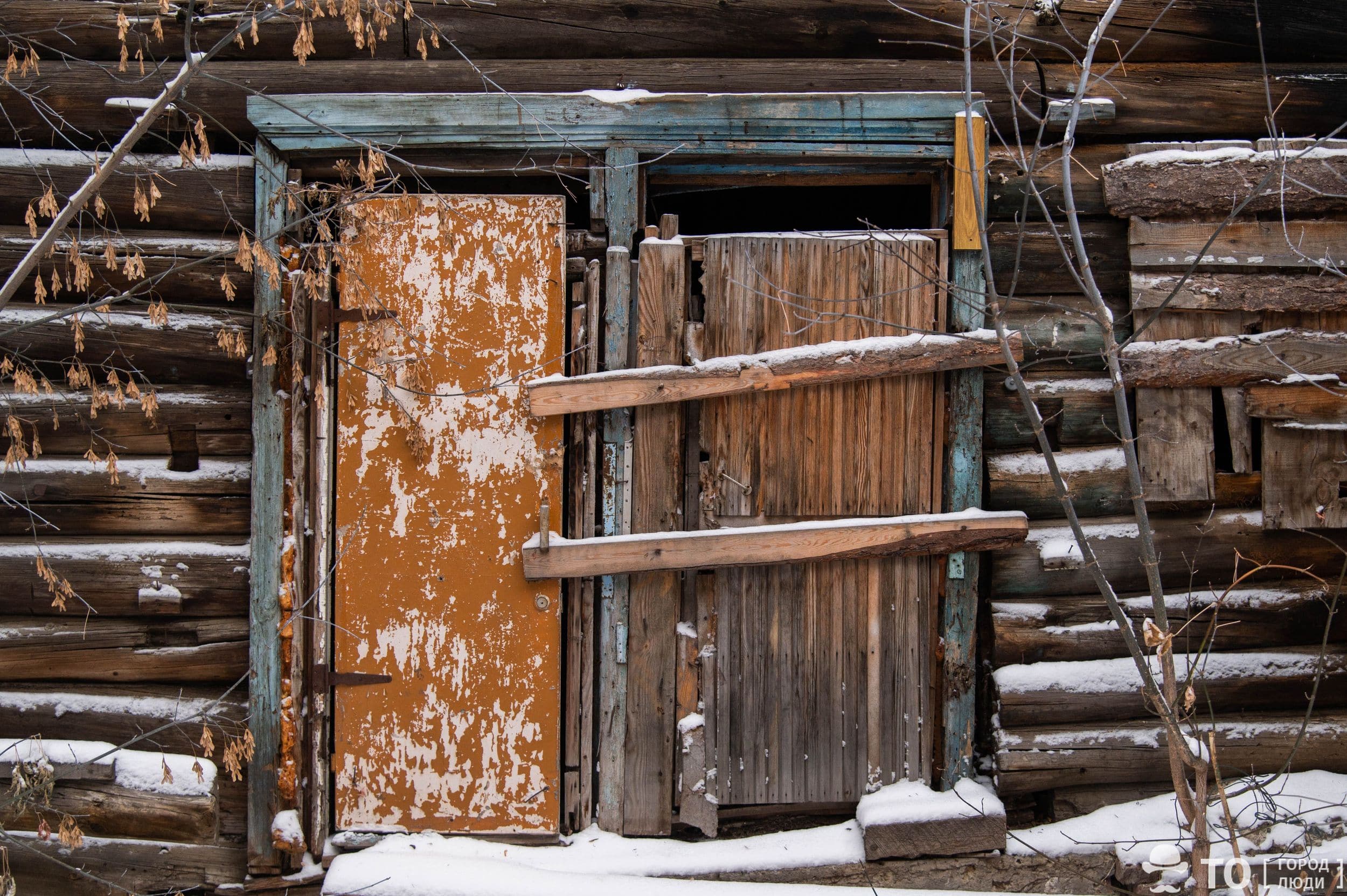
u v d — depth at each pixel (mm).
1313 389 3543
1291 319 3574
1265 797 3170
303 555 3500
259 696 3426
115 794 3404
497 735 3520
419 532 3500
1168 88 3627
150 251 3498
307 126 3453
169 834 3436
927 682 3613
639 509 3557
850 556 3514
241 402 3543
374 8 3291
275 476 3445
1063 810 3562
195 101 3514
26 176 3520
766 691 3586
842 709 3600
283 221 3473
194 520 3541
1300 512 3557
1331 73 3654
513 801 3523
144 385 3521
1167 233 3551
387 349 3463
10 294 2592
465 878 3271
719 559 3488
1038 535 3588
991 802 3443
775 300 3471
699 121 3492
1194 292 3527
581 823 3576
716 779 3570
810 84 3574
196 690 3551
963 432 3551
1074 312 2914
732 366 3488
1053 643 3562
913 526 3500
